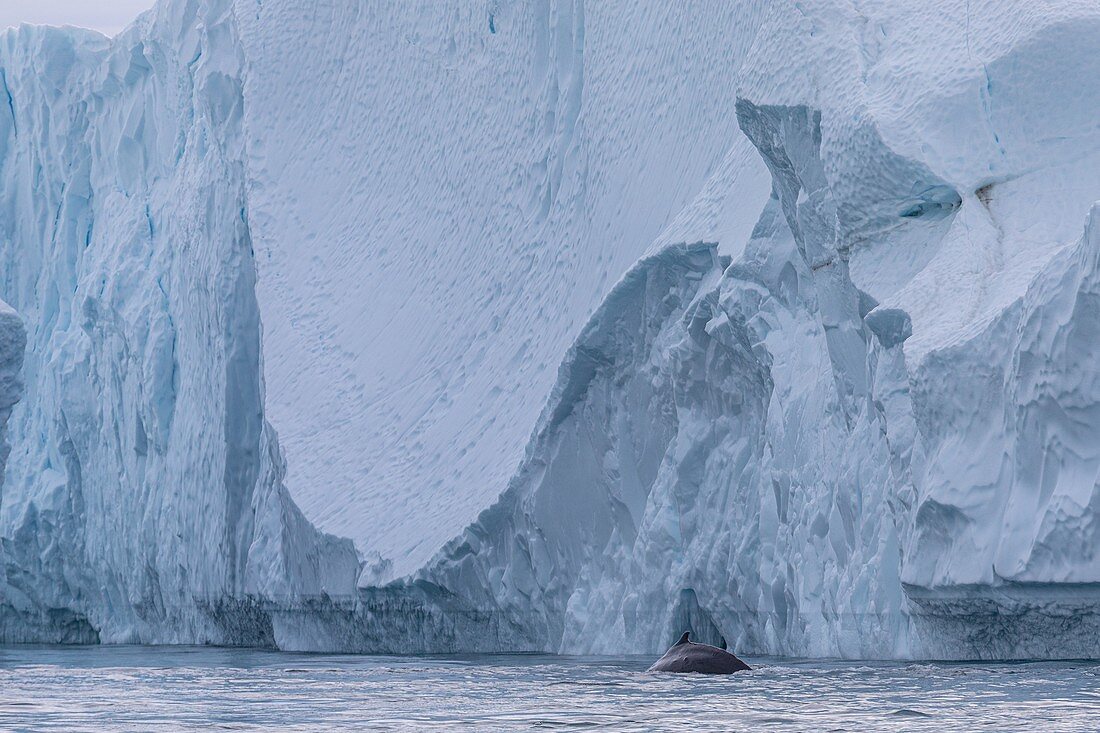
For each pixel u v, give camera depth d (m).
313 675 48.09
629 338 69.88
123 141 142.62
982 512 42.06
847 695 30.25
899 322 47.31
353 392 100.06
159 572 126.44
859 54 53.22
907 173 49.50
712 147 74.75
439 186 102.81
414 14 109.06
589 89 87.38
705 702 29.25
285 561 99.38
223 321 117.44
